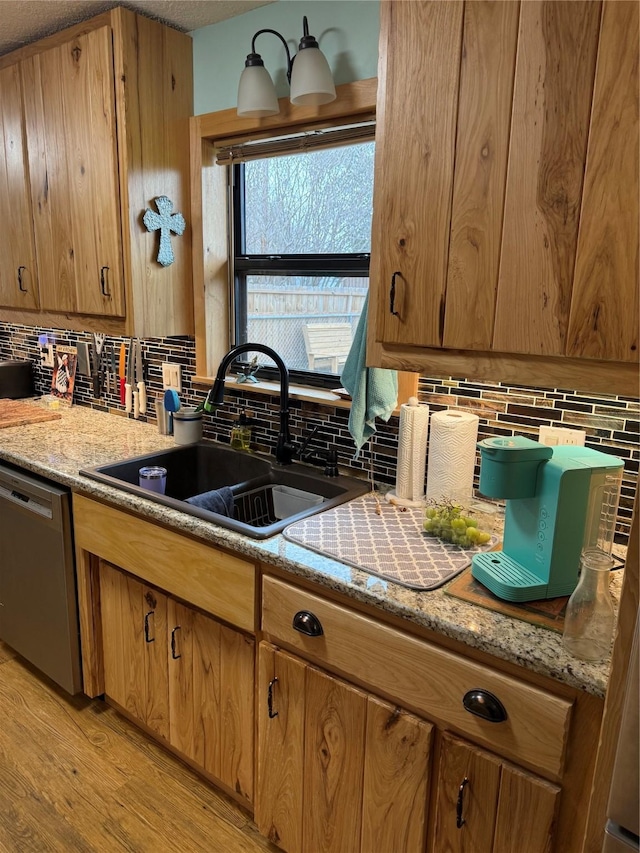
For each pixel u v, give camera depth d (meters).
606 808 0.90
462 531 1.45
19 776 1.90
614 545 1.47
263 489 1.99
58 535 1.99
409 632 1.24
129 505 1.73
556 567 1.21
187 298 2.30
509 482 1.21
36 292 2.46
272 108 1.78
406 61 1.21
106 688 2.09
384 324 1.36
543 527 1.22
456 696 1.18
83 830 1.72
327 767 1.43
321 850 1.50
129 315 2.12
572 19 1.00
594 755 1.04
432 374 1.33
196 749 1.80
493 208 1.15
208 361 2.30
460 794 1.21
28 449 2.19
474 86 1.13
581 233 1.06
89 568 2.00
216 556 1.57
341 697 1.36
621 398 1.43
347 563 1.37
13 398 3.07
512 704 1.10
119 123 1.97
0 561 2.28
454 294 1.23
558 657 1.05
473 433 1.62
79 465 2.01
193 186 2.18
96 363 2.79
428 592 1.26
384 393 1.70
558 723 1.05
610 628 1.05
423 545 1.46
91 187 2.11
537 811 1.11
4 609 2.33
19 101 2.30
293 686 1.46
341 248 1.99
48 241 2.34
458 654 1.17
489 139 1.13
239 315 2.34
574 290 1.08
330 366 2.11
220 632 1.62
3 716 2.14
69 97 2.10
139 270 2.10
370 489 1.86
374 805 1.36
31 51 2.21
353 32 1.71
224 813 1.80
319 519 1.61
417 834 1.30
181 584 1.67
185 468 2.26
